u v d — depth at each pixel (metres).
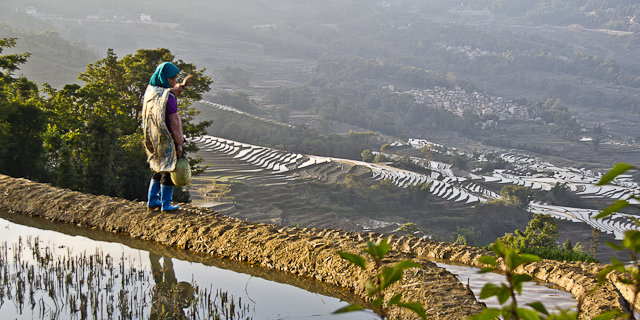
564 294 4.77
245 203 74.62
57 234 6.09
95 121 24.14
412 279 4.30
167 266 4.98
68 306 3.74
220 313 3.70
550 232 39.28
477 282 4.96
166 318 3.55
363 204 87.62
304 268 5.01
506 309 1.05
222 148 105.94
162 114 5.66
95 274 4.54
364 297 4.33
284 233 5.86
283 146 133.00
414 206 94.88
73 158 22.80
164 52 32.47
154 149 5.89
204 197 72.62
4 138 22.77
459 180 125.81
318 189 87.75
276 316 3.71
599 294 4.45
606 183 0.79
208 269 5.00
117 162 25.89
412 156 153.00
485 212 91.94
